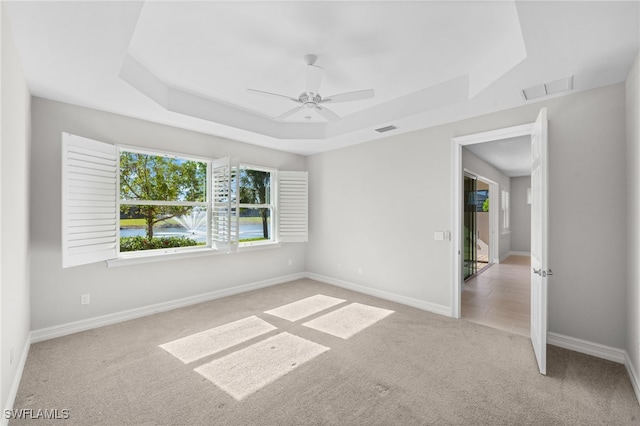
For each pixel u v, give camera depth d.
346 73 2.87
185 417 1.82
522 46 2.10
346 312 3.68
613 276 2.49
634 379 2.13
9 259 1.88
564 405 1.94
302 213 5.20
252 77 2.96
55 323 2.93
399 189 4.10
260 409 1.90
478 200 8.21
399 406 1.93
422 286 3.85
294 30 2.19
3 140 1.68
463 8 1.94
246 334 3.03
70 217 2.80
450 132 3.57
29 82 2.50
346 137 4.27
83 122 3.07
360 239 4.60
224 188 3.97
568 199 2.69
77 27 1.78
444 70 2.79
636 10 1.58
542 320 2.29
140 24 2.11
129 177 3.60
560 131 2.73
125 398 2.00
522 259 7.95
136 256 3.48
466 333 3.07
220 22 2.10
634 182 2.21
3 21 1.60
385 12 1.99
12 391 1.94
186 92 3.32
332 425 1.76
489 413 1.86
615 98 2.47
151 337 2.94
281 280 5.14
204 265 4.13
